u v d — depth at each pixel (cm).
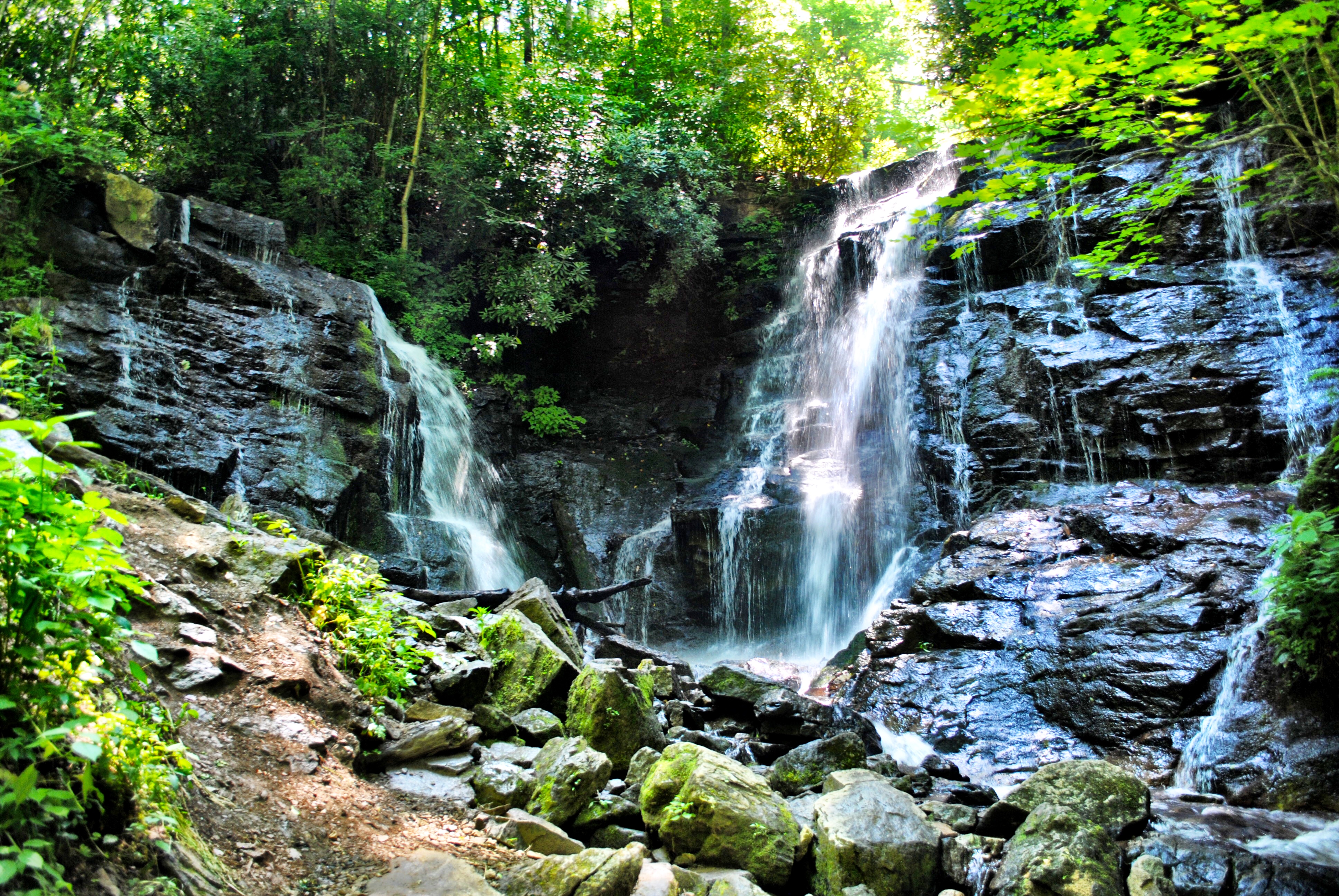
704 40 2502
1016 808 501
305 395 1180
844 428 1684
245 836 339
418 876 344
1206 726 735
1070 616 914
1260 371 1210
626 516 1723
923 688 910
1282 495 1036
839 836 449
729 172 2206
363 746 469
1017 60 598
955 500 1368
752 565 1511
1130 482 1214
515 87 1850
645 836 466
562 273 1833
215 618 469
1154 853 461
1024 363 1396
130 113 1595
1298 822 575
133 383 1005
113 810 278
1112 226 1442
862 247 1859
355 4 1734
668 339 2086
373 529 1182
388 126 1798
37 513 262
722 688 773
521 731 560
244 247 1310
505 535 1652
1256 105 1385
